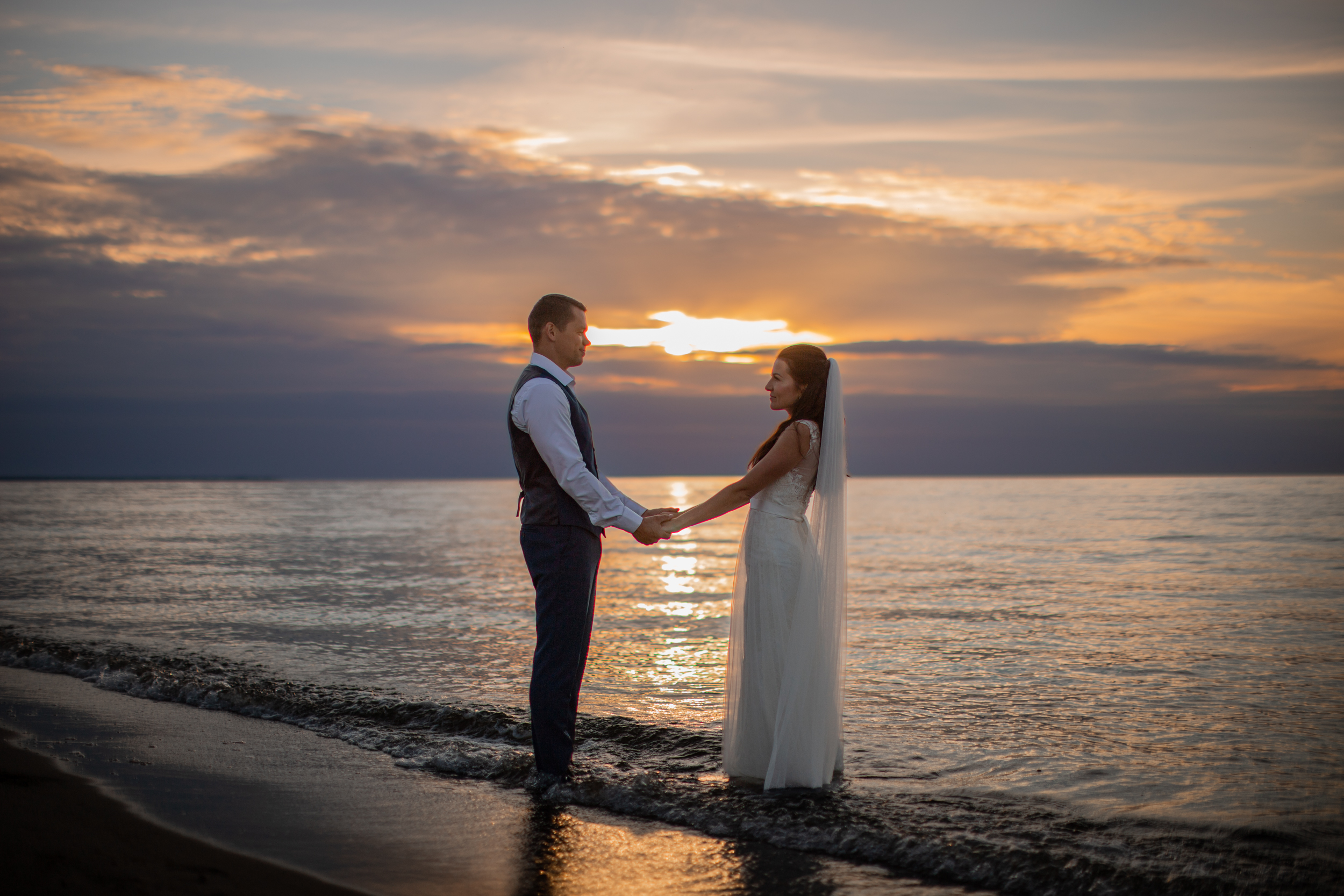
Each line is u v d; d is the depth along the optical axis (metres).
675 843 3.00
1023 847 2.87
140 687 5.43
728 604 10.76
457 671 5.95
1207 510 37.41
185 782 3.60
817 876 2.73
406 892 2.55
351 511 43.53
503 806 3.37
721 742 4.20
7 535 22.16
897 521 32.41
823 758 3.51
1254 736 4.31
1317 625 8.19
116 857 2.75
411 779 3.70
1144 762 3.88
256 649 6.77
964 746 4.14
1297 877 2.65
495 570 13.88
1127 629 8.00
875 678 5.82
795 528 3.67
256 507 46.41
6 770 3.69
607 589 12.80
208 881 2.58
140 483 164.50
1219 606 9.62
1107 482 125.44
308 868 2.72
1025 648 6.99
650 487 110.19
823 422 3.65
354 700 4.94
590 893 2.57
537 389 3.51
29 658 6.32
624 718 4.65
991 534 24.81
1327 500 46.16
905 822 3.10
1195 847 2.89
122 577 12.38
